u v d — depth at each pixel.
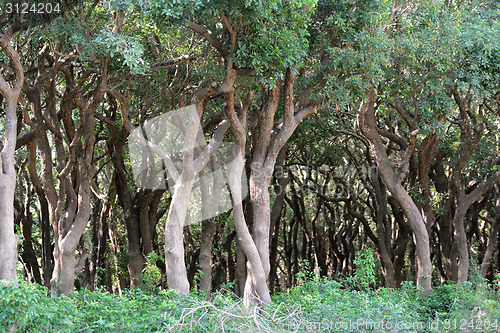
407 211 16.38
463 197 17.83
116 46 10.31
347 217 25.45
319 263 24.25
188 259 23.41
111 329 8.56
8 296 7.45
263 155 13.07
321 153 21.42
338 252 25.22
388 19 13.23
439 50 14.00
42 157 13.22
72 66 14.95
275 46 10.90
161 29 12.34
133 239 16.55
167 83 14.89
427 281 15.90
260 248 12.75
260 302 12.19
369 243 29.75
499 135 20.06
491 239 20.23
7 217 9.20
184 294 11.09
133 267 16.38
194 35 13.95
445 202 20.27
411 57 13.95
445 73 14.70
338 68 12.92
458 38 14.18
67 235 12.69
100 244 19.11
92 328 8.54
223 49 11.70
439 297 14.41
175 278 11.81
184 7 10.18
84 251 21.02
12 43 14.00
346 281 14.59
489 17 15.16
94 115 14.05
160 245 25.17
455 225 17.91
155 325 8.70
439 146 18.73
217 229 21.06
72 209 13.14
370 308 10.70
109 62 12.59
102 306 9.31
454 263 18.86
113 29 11.10
